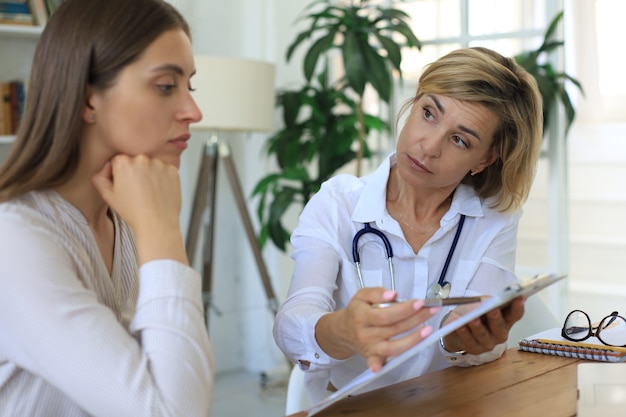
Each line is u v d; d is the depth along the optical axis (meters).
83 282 1.12
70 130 1.10
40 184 1.11
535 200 3.71
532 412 1.19
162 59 1.13
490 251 1.71
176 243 1.15
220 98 3.38
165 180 1.17
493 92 1.52
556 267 3.62
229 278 4.30
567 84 5.34
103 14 1.11
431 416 1.18
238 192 3.63
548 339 1.63
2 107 3.38
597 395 1.26
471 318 1.06
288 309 1.46
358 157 3.59
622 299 4.59
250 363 4.31
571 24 5.29
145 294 1.11
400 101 4.04
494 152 1.62
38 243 1.06
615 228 5.05
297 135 3.77
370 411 1.21
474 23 3.78
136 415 1.03
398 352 1.12
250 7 4.18
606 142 5.29
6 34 3.49
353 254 1.66
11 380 1.10
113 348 1.04
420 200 1.70
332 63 4.40
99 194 1.21
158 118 1.15
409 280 1.68
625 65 5.45
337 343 1.27
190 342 1.08
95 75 1.11
